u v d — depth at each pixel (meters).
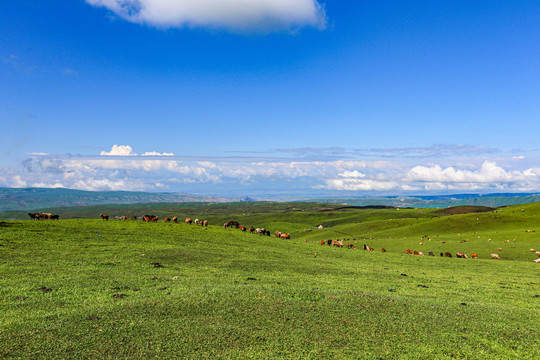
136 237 48.97
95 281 23.50
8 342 12.23
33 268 26.69
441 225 118.62
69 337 12.95
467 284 31.52
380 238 115.19
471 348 13.94
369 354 12.92
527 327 16.77
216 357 12.03
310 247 60.84
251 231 78.44
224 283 25.00
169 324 14.84
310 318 16.45
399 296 22.39
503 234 90.31
